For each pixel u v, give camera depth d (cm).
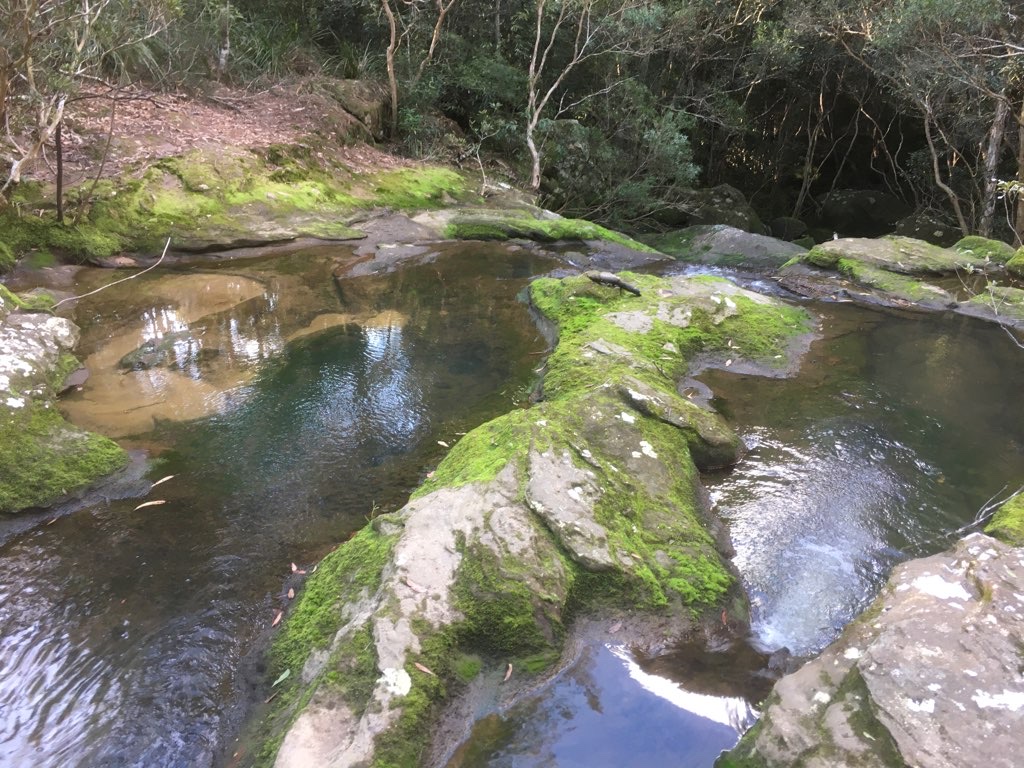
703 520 296
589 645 232
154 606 251
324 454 344
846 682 177
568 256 697
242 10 975
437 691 204
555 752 198
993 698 164
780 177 1589
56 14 577
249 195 672
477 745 199
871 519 309
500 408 395
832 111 1491
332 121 869
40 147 537
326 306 525
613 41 1026
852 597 264
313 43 1020
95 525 290
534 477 277
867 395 424
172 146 680
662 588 250
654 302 512
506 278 618
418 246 689
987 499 325
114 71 745
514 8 1091
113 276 547
